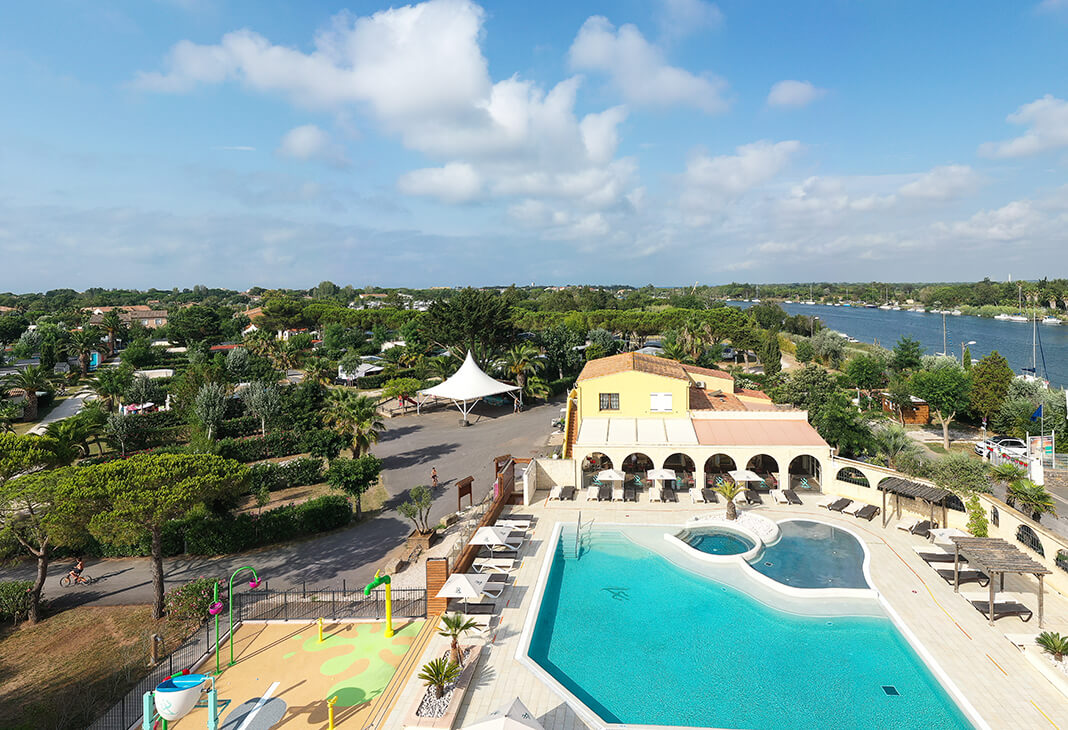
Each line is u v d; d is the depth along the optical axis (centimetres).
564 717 1720
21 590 2491
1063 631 2136
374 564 2972
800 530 3209
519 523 3288
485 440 5406
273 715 1753
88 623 2450
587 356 9612
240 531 3150
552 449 5000
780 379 7044
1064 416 4859
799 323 15725
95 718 1831
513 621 2295
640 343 12750
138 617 2489
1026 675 1884
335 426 4388
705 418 4266
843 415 4338
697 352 8650
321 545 3225
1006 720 1672
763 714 1766
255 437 5188
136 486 2245
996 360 5631
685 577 2717
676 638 2206
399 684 1939
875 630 2238
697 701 1830
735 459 3756
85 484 2241
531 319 12075
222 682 1973
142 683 2000
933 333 18075
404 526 3469
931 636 2123
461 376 6462
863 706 1802
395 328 13512
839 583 2589
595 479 3700
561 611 2423
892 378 6838
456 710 1730
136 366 9531
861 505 3453
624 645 2164
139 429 5147
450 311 7250
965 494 3023
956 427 6103
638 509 3572
